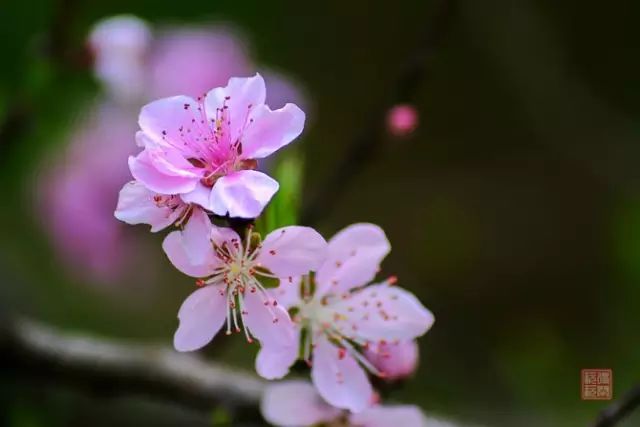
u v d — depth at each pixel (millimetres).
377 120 641
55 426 720
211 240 519
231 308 528
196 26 794
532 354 1021
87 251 783
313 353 543
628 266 1027
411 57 641
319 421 571
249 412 639
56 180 754
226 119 521
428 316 544
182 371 655
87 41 725
